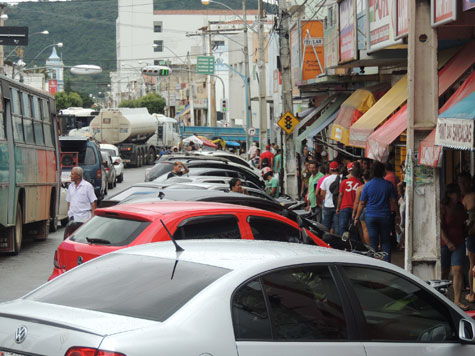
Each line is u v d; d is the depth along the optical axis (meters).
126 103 131.62
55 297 4.92
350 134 18.55
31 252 18.36
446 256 12.13
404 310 5.51
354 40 18.75
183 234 8.65
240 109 77.69
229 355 4.38
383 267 5.55
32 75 93.00
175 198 11.48
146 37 185.25
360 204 14.38
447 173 16.78
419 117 12.01
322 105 30.80
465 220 11.62
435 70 11.98
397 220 17.03
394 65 20.91
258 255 5.10
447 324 5.76
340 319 5.09
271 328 4.68
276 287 4.86
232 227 9.03
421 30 11.99
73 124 61.28
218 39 116.06
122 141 60.47
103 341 4.07
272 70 53.78
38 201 19.89
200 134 72.81
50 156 21.48
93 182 33.16
